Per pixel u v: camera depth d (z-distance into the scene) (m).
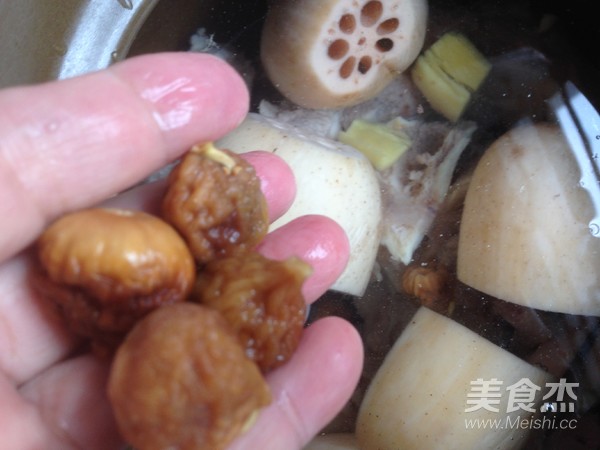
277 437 0.12
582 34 0.19
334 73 0.19
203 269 0.11
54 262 0.10
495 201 0.17
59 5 0.16
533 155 0.17
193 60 0.12
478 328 0.17
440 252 0.18
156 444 0.09
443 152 0.19
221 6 0.18
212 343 0.09
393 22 0.18
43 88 0.11
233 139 0.17
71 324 0.11
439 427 0.16
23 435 0.11
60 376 0.12
